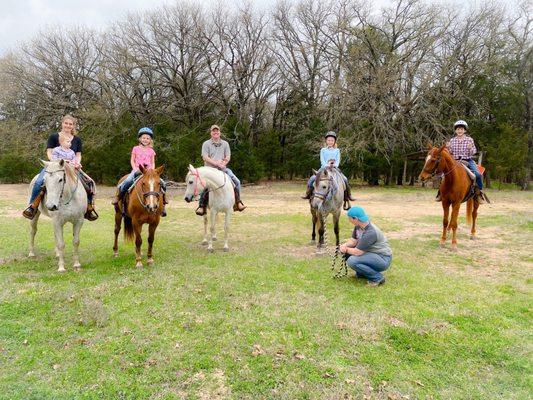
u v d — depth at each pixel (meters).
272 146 30.12
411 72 23.31
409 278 5.79
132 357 3.56
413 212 13.32
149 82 26.50
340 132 24.62
